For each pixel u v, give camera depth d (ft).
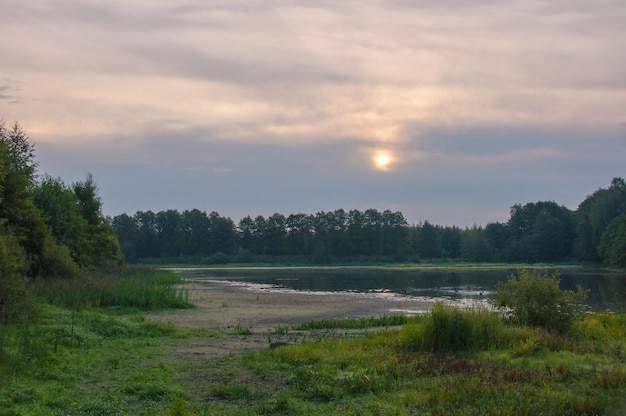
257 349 56.24
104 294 99.60
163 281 165.27
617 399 33.35
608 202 354.13
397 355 47.57
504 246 449.48
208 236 497.05
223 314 97.35
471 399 34.40
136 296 101.91
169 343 60.08
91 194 199.21
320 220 501.15
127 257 467.52
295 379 40.86
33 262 113.50
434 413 31.60
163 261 477.36
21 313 59.00
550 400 32.86
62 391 38.58
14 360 44.52
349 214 493.36
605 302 114.83
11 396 36.19
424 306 114.52
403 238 486.79
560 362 44.45
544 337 53.11
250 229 508.94
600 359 46.26
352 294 148.46
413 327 53.83
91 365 46.62
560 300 60.54
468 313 54.24
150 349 55.62
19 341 51.26
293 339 63.26
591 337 56.75
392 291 161.38
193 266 434.71
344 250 483.10
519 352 48.52
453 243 519.60
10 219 114.11
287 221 503.61
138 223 493.36
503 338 53.01
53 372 42.93
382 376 40.34
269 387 39.63
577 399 33.14
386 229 484.33
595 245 352.69
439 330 51.26
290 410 33.37
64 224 157.07
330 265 449.89
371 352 49.49
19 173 118.52
